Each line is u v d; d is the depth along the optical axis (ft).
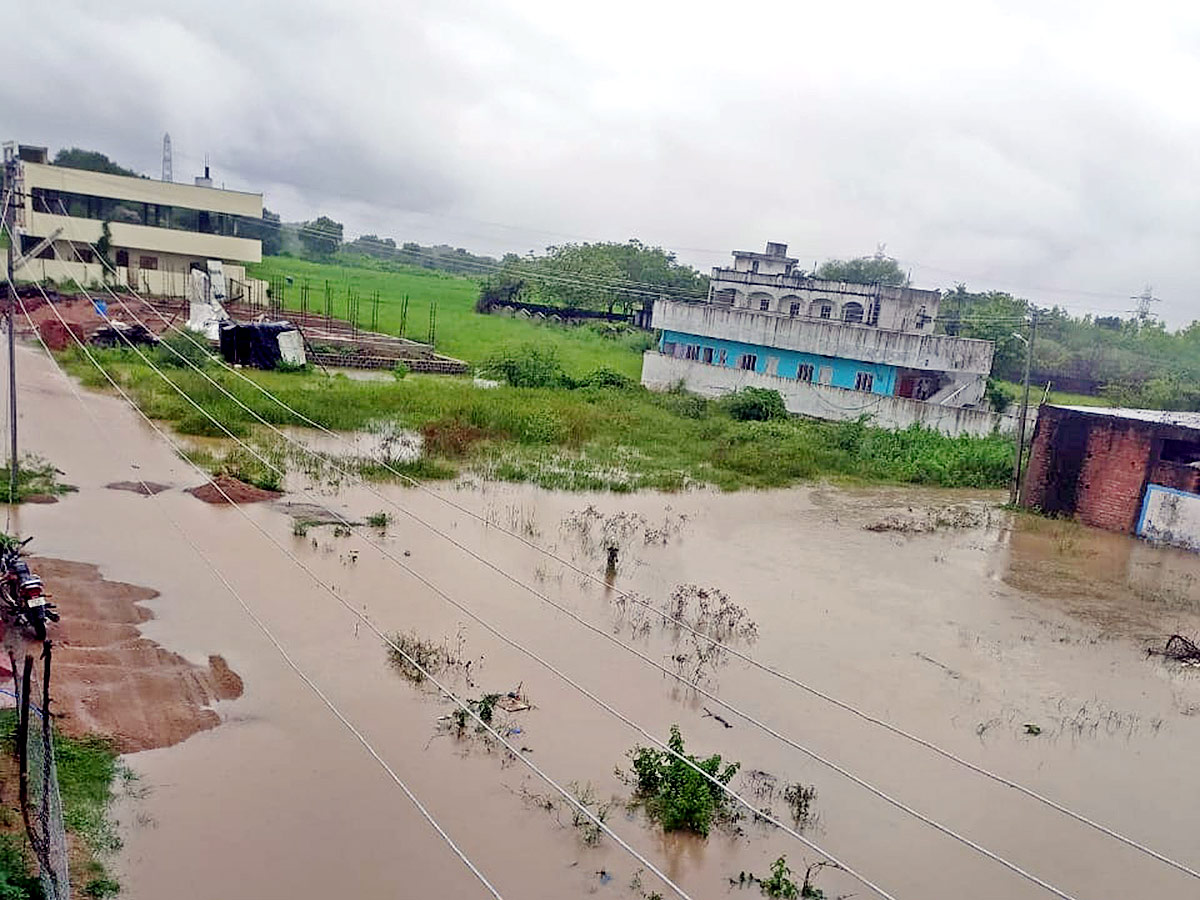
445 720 39.32
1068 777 39.91
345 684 41.52
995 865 33.63
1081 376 205.98
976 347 130.72
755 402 129.39
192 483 70.95
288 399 102.47
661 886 30.58
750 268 197.57
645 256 256.11
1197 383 189.47
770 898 30.68
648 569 63.10
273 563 55.88
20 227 157.28
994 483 108.68
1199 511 81.35
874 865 32.94
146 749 34.68
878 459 111.14
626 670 46.26
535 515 73.82
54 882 24.43
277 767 34.68
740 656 47.14
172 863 28.89
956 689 47.88
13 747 32.50
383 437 94.53
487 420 103.81
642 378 155.22
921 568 70.33
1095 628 59.57
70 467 71.31
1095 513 89.15
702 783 34.63
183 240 170.19
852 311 166.40
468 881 29.84
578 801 34.58
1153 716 46.73
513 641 48.26
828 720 43.11
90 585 48.85
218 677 40.88
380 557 59.16
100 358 114.21
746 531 76.59
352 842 31.01
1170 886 33.19
